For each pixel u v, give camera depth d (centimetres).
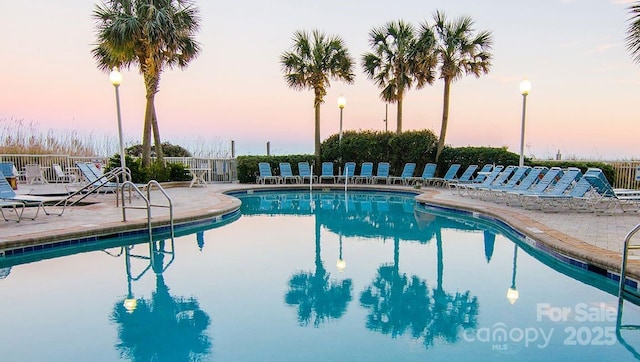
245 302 385
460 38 1384
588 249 477
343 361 270
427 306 373
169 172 1411
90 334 313
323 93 1648
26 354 280
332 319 343
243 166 1612
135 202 943
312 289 422
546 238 543
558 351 284
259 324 333
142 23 1208
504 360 271
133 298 395
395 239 679
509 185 991
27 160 1439
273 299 392
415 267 506
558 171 880
